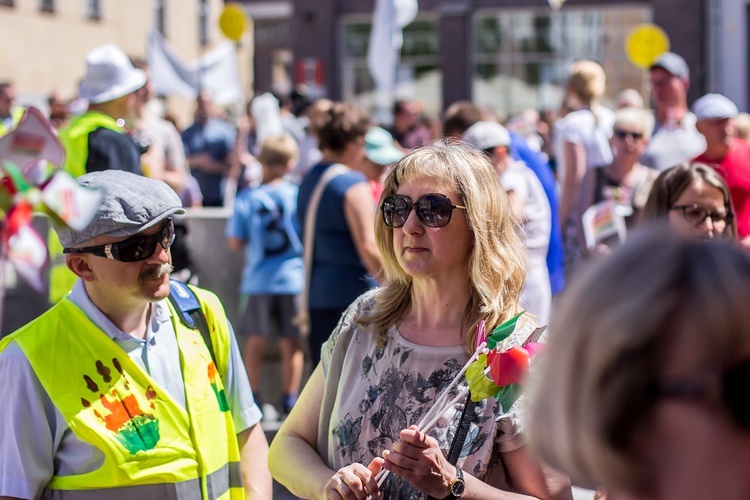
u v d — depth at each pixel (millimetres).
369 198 7609
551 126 18109
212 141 15844
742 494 1632
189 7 44938
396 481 3672
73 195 2887
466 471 3564
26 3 33438
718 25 25219
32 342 3697
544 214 8250
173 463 3732
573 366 1748
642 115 9195
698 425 1644
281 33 33062
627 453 1704
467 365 3447
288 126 17188
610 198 9227
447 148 3920
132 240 3699
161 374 3820
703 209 5852
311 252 7707
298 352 9695
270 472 4090
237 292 10492
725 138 7613
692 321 1652
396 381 3760
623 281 1729
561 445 1777
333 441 3861
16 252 2836
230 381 4102
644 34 15406
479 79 27844
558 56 27203
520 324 3686
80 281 3830
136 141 7570
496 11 27406
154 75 24000
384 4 17391
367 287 7633
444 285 3811
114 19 38844
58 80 35469
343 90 28922
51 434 3652
